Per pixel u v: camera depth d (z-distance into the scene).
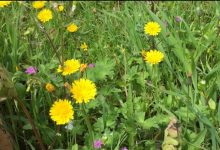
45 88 0.56
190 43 0.69
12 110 0.57
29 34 0.75
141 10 0.82
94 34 0.77
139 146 0.52
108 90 0.57
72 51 0.71
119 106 0.59
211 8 0.85
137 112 0.52
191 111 0.52
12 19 0.78
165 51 0.67
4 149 0.49
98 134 0.51
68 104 0.46
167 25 0.73
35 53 0.71
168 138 0.45
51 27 0.78
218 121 0.54
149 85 0.59
